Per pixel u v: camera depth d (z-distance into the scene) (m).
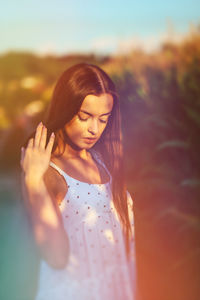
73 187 1.18
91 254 1.17
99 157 1.30
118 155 1.31
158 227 2.94
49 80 22.08
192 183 2.68
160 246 2.91
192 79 3.22
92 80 1.16
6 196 6.40
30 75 25.28
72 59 21.86
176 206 2.95
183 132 3.20
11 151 9.30
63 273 1.14
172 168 3.11
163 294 2.72
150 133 3.36
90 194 1.19
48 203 1.07
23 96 17.34
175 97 3.28
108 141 1.32
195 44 3.87
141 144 3.44
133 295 1.23
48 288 1.14
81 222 1.17
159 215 2.71
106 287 1.17
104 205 1.21
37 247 1.06
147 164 3.34
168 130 3.29
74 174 1.20
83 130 1.17
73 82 1.16
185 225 2.67
